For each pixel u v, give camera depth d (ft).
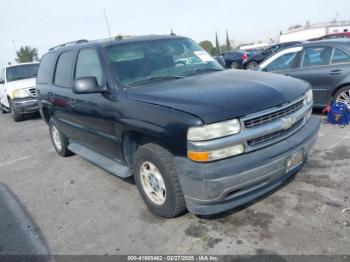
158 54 13.89
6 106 40.22
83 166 18.22
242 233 10.28
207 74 13.03
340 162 14.60
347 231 9.82
